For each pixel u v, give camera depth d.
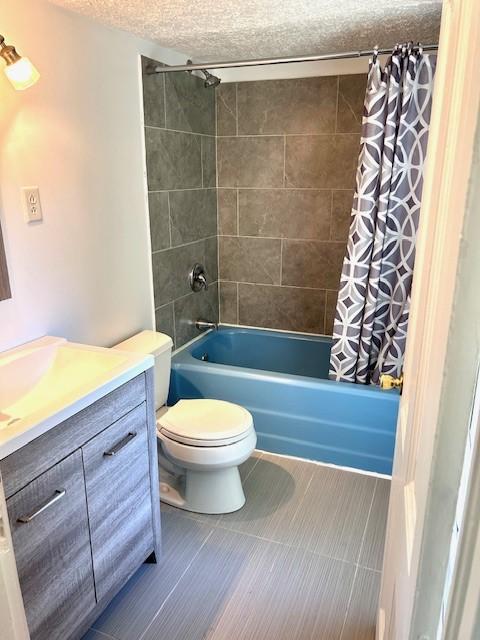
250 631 1.68
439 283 0.64
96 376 1.65
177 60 2.68
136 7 1.88
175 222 2.83
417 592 0.57
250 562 1.96
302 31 2.27
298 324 3.36
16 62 1.54
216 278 3.43
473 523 0.41
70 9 1.89
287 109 3.00
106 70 2.15
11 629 0.73
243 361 3.43
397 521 1.10
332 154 2.98
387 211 2.41
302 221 3.16
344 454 2.57
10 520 1.24
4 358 1.71
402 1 1.86
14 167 1.74
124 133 2.31
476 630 0.40
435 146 0.92
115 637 1.65
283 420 2.65
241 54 2.73
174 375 2.84
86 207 2.11
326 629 1.68
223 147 3.20
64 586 1.46
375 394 2.44
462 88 0.57
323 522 2.17
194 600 1.80
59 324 2.03
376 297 2.51
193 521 2.18
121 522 1.70
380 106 2.30
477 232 0.44
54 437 1.35
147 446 1.80
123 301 2.45
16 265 1.79
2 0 1.63
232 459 2.09
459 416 0.49
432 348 0.64
